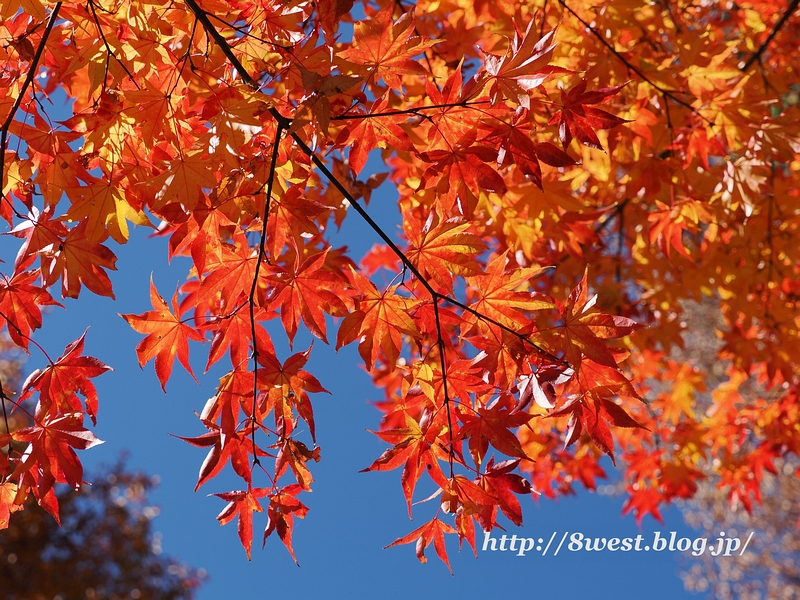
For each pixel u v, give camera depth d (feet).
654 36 4.89
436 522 4.10
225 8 4.02
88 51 3.93
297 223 4.03
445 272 4.04
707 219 5.17
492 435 4.00
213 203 3.92
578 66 4.67
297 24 4.06
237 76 4.09
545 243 4.81
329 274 3.99
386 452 4.03
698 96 4.82
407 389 4.12
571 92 3.95
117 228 4.02
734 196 5.00
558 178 4.87
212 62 3.99
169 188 3.85
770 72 5.77
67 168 4.00
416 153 4.00
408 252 4.03
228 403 4.02
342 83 3.78
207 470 4.00
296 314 4.03
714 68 4.75
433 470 4.07
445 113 3.97
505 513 3.99
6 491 4.12
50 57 4.12
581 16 4.69
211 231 3.99
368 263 5.73
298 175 4.05
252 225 4.04
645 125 4.78
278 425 4.09
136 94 3.90
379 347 4.04
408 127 4.42
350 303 4.50
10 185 4.10
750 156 4.92
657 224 5.27
